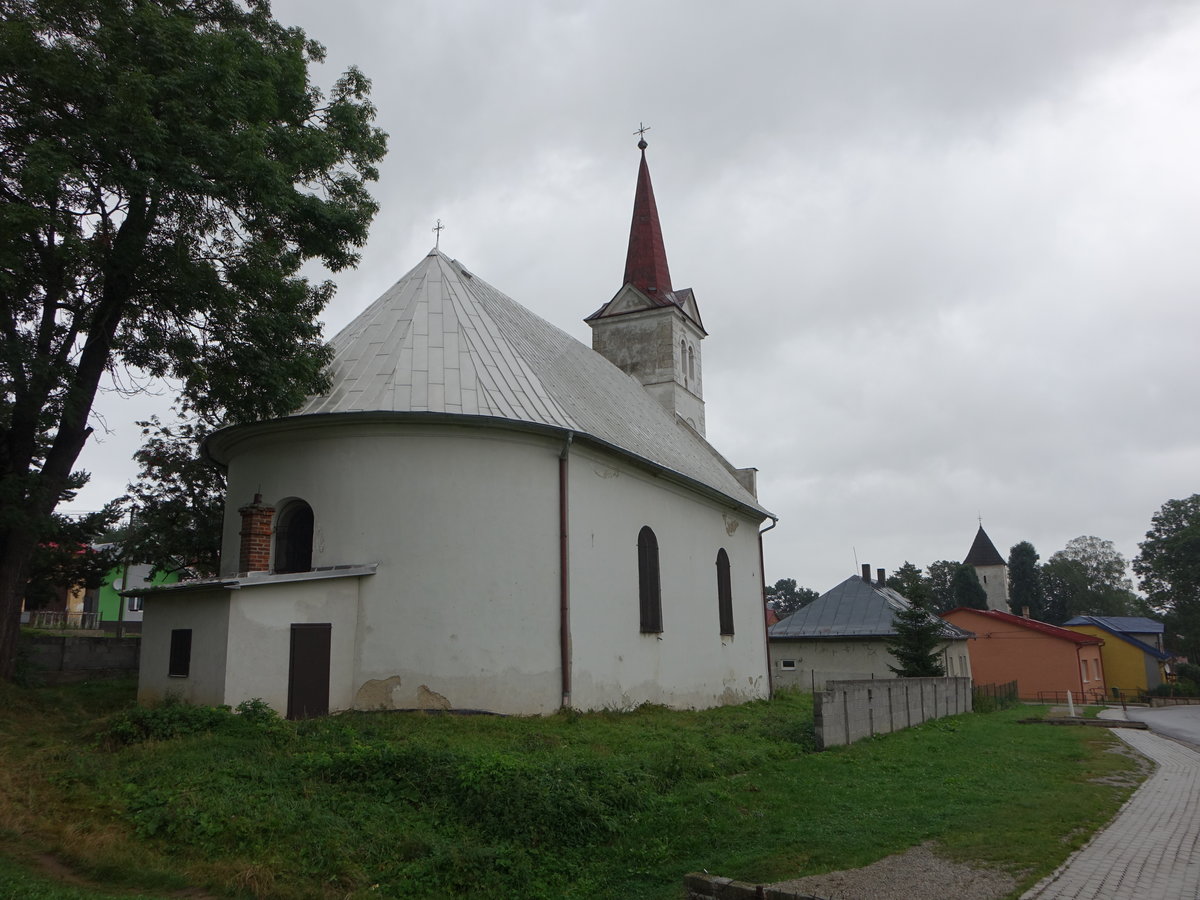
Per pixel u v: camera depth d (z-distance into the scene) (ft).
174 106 44.93
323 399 56.39
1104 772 47.06
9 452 50.70
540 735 46.65
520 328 77.30
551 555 57.36
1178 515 259.19
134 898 25.53
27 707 46.75
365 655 52.85
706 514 85.66
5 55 41.45
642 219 128.36
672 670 72.69
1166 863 27.02
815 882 25.48
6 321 46.50
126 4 47.16
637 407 93.86
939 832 31.04
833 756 47.91
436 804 33.65
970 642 178.29
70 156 42.80
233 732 40.01
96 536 80.89
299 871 28.63
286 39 57.00
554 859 30.53
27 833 29.94
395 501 54.90
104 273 47.73
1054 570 364.79
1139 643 220.02
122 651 76.23
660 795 36.86
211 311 49.49
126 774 34.60
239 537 58.65
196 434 87.04
